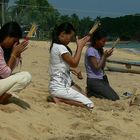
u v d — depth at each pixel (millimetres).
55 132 7344
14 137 6793
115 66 16156
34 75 12930
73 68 8984
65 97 8719
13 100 8039
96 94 10047
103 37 10000
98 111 8734
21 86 7742
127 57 26812
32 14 51125
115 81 13930
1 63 7617
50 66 8883
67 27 8742
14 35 7688
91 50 10039
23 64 15797
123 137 7582
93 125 7852
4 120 7145
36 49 23891
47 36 49031
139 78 14883
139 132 7910
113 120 8250
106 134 7590
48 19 55250
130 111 8984
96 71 10055
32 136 7012
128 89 12367
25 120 7395
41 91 9586
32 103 8289
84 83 12406
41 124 7461
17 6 44062
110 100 9883
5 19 38156
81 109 8562
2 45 7727
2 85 7586
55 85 8766
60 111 8234
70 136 7254
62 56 8688
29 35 7820
